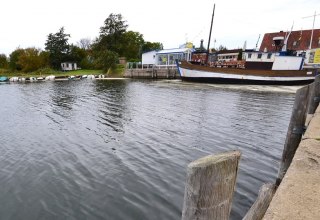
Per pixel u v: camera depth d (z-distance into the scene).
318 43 48.72
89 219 5.35
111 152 9.19
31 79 50.75
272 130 11.73
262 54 35.03
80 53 72.12
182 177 7.11
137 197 6.09
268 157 8.46
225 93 25.62
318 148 2.90
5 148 9.91
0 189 6.70
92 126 13.09
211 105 18.56
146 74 49.00
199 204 1.17
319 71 34.34
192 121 13.61
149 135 11.20
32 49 69.44
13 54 69.19
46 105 20.33
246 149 9.24
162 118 14.48
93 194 6.30
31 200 6.14
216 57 45.66
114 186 6.66
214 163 1.12
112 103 20.39
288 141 4.36
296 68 34.19
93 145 10.03
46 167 8.03
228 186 1.19
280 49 37.97
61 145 10.14
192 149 9.36
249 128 12.09
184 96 23.44
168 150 9.28
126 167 7.82
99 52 64.31
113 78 50.50
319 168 2.40
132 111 16.83
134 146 9.77
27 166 8.14
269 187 2.80
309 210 1.72
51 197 6.24
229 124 12.88
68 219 5.39
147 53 53.94
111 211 5.57
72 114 16.38
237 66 37.69
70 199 6.11
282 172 4.41
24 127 13.17
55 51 69.75
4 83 45.94
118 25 65.81
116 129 12.37
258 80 34.16
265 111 16.23
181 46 53.66
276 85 34.28
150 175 7.25
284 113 15.59
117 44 65.38
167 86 33.22
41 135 11.62
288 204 1.80
